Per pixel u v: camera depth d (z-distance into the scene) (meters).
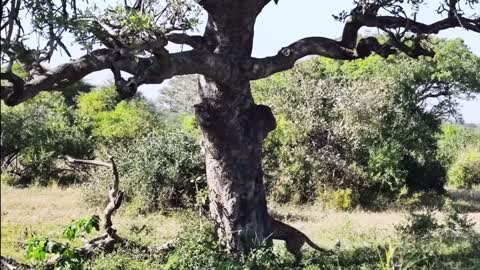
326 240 13.58
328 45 10.55
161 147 19.17
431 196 23.78
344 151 22.42
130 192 18.86
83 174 23.98
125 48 7.88
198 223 10.99
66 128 26.44
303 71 24.72
